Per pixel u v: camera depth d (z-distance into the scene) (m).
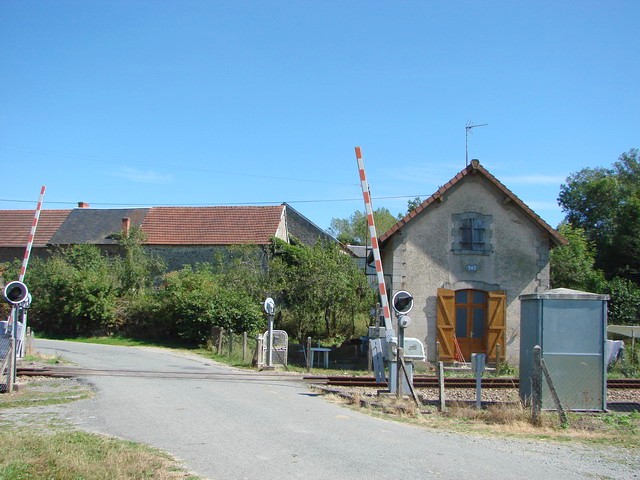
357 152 13.80
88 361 20.28
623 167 54.41
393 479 6.59
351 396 12.31
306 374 17.83
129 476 6.38
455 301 21.50
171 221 43.28
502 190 21.45
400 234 21.42
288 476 6.61
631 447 8.60
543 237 21.64
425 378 16.28
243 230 41.22
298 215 51.16
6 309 34.12
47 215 46.91
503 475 6.88
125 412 10.29
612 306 30.89
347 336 31.12
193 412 10.36
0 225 46.25
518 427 9.80
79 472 6.39
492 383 16.03
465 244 21.56
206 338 28.78
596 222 45.28
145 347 28.95
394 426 9.70
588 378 11.52
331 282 30.22
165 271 40.22
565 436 9.25
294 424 9.52
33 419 9.65
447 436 9.03
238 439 8.34
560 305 11.62
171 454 7.48
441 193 21.38
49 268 34.50
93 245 39.62
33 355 20.19
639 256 37.25
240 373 17.45
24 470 6.36
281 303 31.19
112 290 33.53
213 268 36.91
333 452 7.73
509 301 21.39
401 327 12.41
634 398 15.00
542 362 10.17
